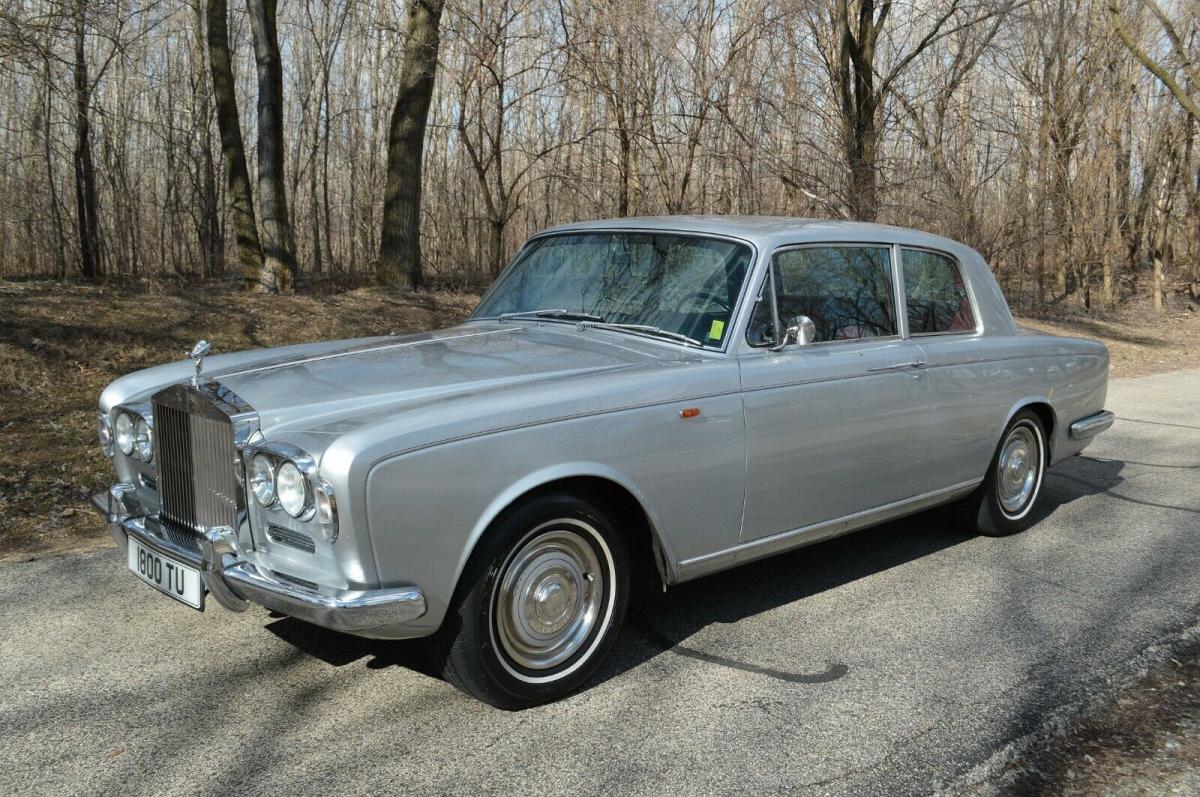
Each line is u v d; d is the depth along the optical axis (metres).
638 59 13.41
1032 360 5.09
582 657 3.32
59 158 21.58
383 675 3.44
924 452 4.46
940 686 3.40
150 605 4.05
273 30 12.81
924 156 15.50
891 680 3.45
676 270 4.03
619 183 14.62
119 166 19.42
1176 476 6.72
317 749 2.92
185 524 3.31
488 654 3.04
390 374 3.43
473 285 16.33
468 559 2.97
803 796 2.70
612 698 3.29
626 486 3.30
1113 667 3.57
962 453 4.71
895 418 4.26
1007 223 18.55
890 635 3.86
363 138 25.23
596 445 3.21
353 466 2.71
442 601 2.93
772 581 4.50
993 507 5.08
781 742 3.00
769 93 13.86
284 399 3.15
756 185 14.16
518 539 3.07
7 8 10.54
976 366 4.71
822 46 14.46
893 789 2.74
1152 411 9.65
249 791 2.68
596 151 15.71
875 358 4.16
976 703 3.28
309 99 23.25
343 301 12.55
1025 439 5.23
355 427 2.86
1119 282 24.59
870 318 4.31
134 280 15.43
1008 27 15.65
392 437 2.79
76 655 3.55
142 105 24.09
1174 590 4.40
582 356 3.64
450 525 2.89
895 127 15.47
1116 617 4.07
